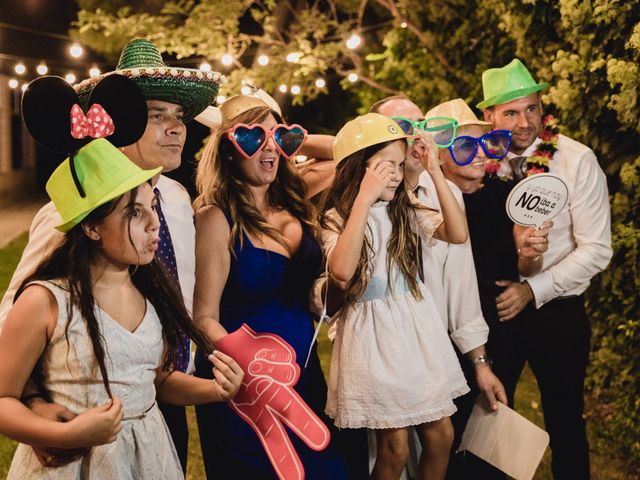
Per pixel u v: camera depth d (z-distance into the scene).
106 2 10.84
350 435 3.63
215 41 8.73
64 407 2.44
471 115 4.08
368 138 3.37
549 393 4.30
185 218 3.29
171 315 2.71
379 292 3.43
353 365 3.40
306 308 3.52
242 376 2.70
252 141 3.24
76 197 2.45
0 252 12.28
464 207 4.07
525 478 3.76
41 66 9.26
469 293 3.88
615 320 5.41
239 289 3.32
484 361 3.88
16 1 14.23
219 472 3.37
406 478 3.78
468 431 3.90
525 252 4.03
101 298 2.52
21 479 2.50
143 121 2.68
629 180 4.81
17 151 22.20
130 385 2.54
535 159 4.18
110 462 2.50
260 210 3.43
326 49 9.10
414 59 7.95
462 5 7.11
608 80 4.75
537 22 5.73
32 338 2.41
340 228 3.46
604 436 5.46
